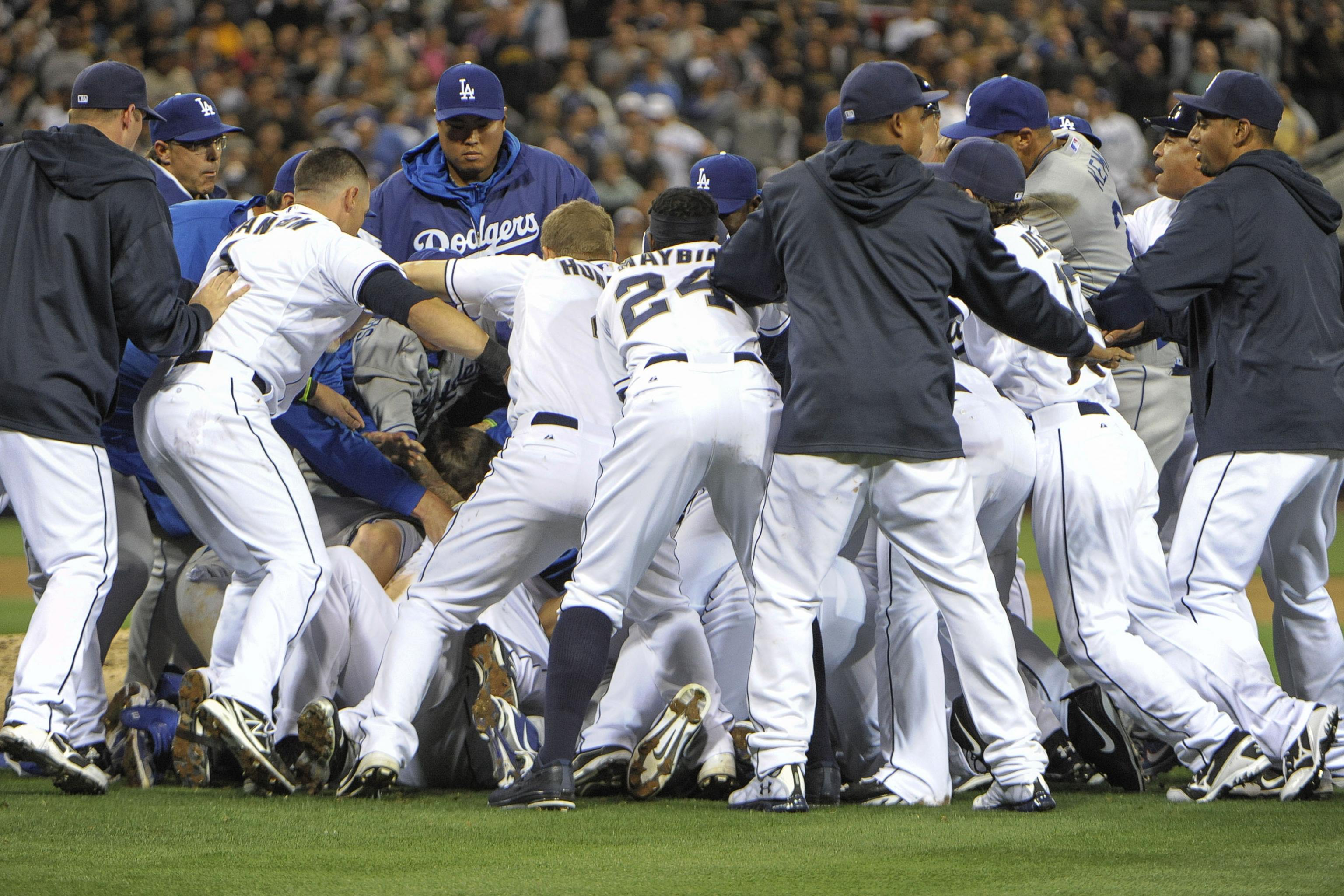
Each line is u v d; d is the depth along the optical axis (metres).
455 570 16.30
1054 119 22.77
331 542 18.81
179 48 57.53
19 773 16.94
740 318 15.98
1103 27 67.44
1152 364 21.55
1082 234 20.89
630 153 58.16
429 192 22.77
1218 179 16.69
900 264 14.73
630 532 15.30
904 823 14.20
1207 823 14.17
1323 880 11.58
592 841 13.20
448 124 22.00
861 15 69.56
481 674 16.14
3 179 15.76
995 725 15.00
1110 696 16.31
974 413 16.28
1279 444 16.16
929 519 14.80
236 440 16.08
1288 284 16.22
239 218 19.56
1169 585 16.75
